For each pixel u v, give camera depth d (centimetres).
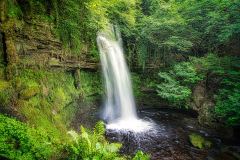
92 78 1505
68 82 1238
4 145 575
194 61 1642
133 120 1509
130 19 1753
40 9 1021
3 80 787
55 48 1114
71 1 1263
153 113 1655
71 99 1187
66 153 734
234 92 1391
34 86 894
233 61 1521
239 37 1647
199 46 1819
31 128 737
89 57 1427
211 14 1565
